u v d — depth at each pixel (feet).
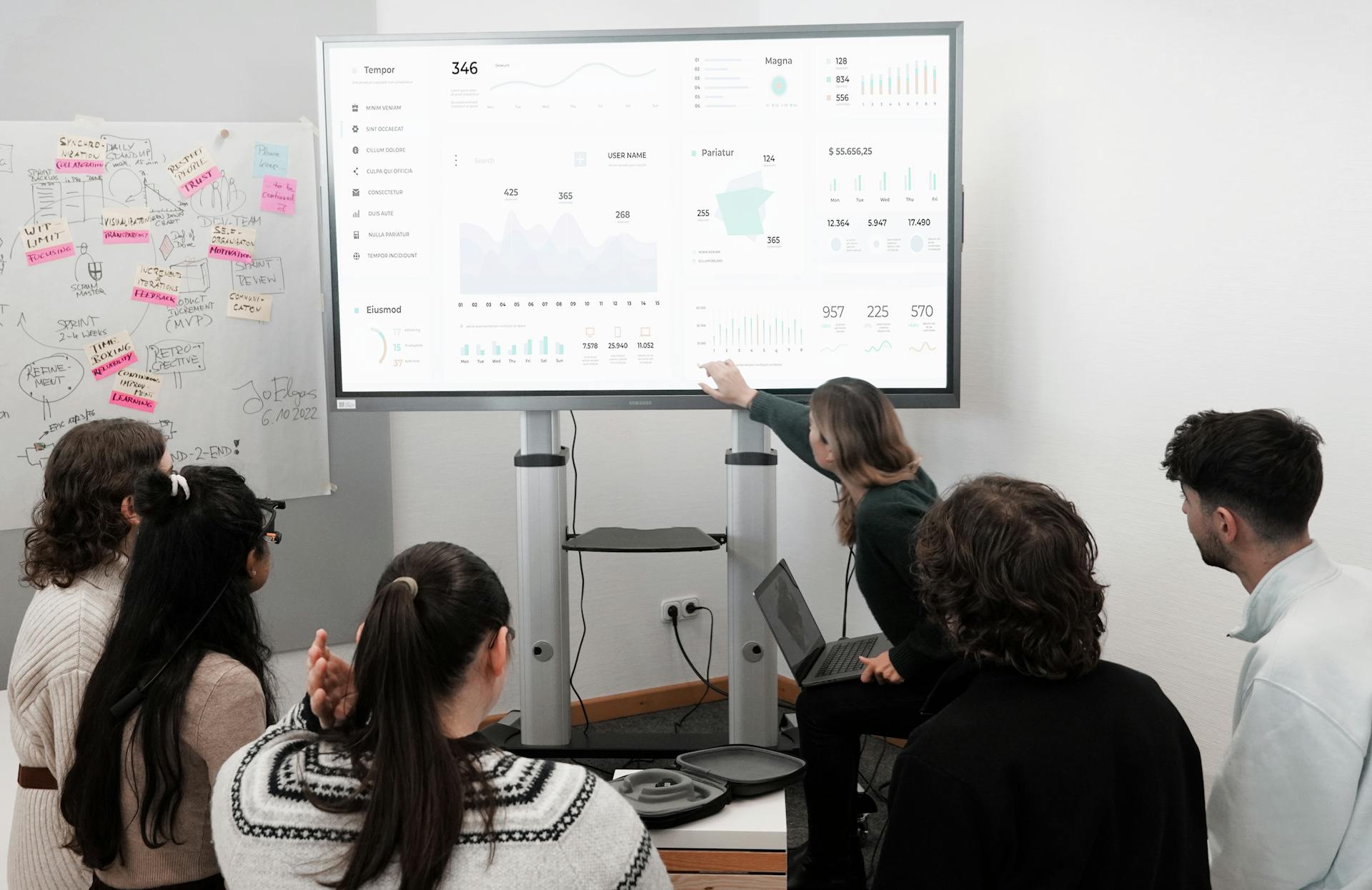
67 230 8.98
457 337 9.36
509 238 9.26
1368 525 7.20
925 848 3.77
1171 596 8.59
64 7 8.89
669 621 12.69
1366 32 7.03
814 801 7.98
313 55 9.98
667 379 9.38
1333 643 4.36
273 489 10.08
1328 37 7.23
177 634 4.88
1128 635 8.97
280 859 3.24
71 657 5.27
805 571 12.48
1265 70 7.63
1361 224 7.13
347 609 10.65
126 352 9.29
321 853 3.24
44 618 5.40
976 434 10.28
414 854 3.15
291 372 10.09
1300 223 7.48
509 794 3.37
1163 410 8.52
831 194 9.20
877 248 9.23
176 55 9.36
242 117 9.70
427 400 9.38
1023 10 9.39
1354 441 7.25
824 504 12.09
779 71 9.11
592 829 3.37
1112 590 9.08
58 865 5.58
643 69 9.14
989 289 10.00
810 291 9.27
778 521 12.84
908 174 9.17
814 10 11.45
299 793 3.35
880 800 10.00
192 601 4.88
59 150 8.91
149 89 9.28
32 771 5.61
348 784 3.34
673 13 11.77
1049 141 9.27
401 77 9.14
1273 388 7.72
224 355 9.73
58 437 9.07
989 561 4.00
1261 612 4.76
